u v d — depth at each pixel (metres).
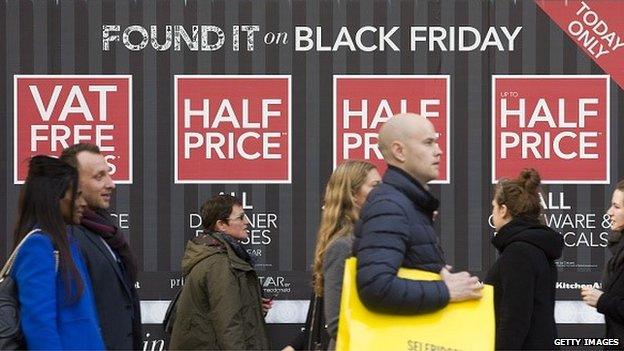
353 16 9.95
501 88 9.96
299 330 9.87
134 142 9.98
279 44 9.96
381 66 9.95
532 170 7.67
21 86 9.96
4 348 5.85
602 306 8.08
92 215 6.98
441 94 9.95
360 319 5.55
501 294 7.37
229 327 8.77
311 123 9.97
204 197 9.97
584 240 9.96
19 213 6.13
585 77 9.96
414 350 5.52
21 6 9.94
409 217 5.59
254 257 9.92
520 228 7.39
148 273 9.91
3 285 5.95
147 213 9.96
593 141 9.97
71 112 9.98
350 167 7.04
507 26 9.96
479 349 5.55
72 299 5.97
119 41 9.97
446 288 5.55
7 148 9.95
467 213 9.94
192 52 9.98
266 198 9.96
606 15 9.94
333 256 6.52
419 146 5.69
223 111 9.98
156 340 9.87
